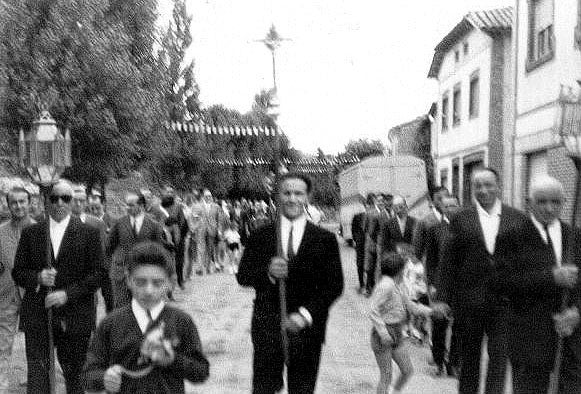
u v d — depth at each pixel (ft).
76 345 23.97
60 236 24.06
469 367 23.79
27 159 28.60
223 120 163.32
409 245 37.83
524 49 64.85
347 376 30.37
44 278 23.21
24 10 75.72
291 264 19.72
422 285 36.47
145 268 15.03
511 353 21.09
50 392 23.93
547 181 21.01
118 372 14.61
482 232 23.56
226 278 68.69
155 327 15.11
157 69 96.58
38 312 23.89
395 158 102.83
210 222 72.84
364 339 38.73
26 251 24.06
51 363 23.65
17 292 26.91
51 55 77.30
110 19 87.86
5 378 26.66
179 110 119.85
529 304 20.93
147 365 15.05
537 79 61.62
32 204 35.68
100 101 79.36
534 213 21.22
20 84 76.38
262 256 20.13
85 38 78.69
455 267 24.17
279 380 20.15
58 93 77.41
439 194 31.99
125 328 15.11
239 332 39.99
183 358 15.17
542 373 20.97
